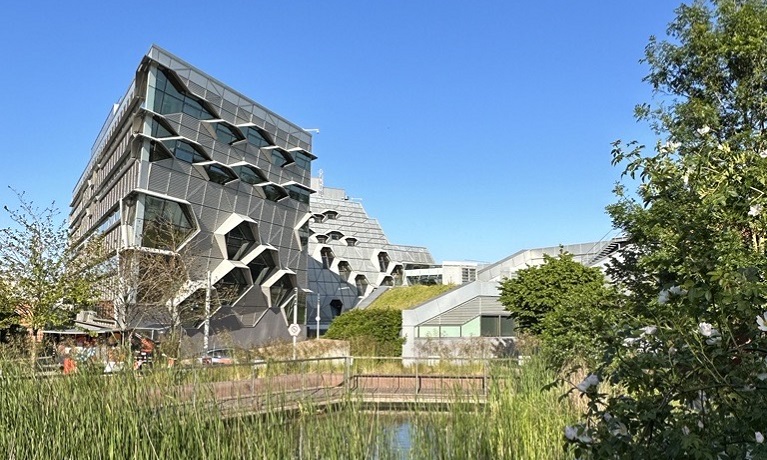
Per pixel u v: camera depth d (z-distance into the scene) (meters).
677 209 3.53
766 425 2.35
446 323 24.23
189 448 5.09
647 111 8.70
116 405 5.25
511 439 5.81
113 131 39.06
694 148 5.35
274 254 44.03
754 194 3.80
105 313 24.19
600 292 9.85
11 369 5.63
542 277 14.15
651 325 2.86
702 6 8.48
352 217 77.62
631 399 2.64
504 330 24.22
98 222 43.28
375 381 12.16
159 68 34.12
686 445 2.25
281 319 45.25
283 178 47.19
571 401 6.20
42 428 5.14
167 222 32.56
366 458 5.45
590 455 2.71
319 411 5.96
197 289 30.09
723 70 8.21
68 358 6.14
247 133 42.62
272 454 5.02
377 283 74.75
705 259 2.64
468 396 6.72
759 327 2.42
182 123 35.72
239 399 5.95
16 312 17.75
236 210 40.69
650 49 9.00
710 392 2.60
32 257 17.56
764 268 2.67
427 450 5.55
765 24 7.76
